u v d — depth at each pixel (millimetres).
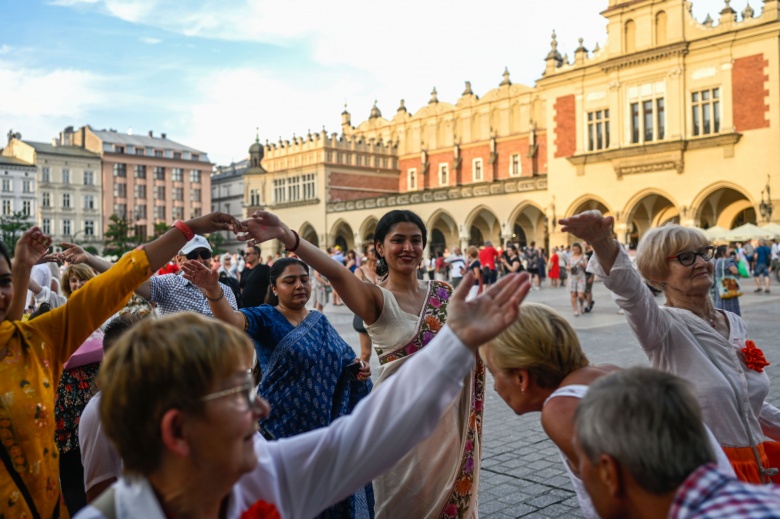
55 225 79688
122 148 83688
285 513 1804
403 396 1780
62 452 3818
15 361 2266
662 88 34625
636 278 2812
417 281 3584
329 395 3943
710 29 33125
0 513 2127
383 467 1802
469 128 52062
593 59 37594
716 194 36281
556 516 4504
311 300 26891
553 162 39250
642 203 38500
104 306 2430
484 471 5508
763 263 23688
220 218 2691
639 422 1526
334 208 52656
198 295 5305
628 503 1568
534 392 2289
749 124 31891
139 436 1504
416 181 56125
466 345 1791
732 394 2859
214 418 1503
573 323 15852
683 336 2936
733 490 1403
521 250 43688
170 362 1485
